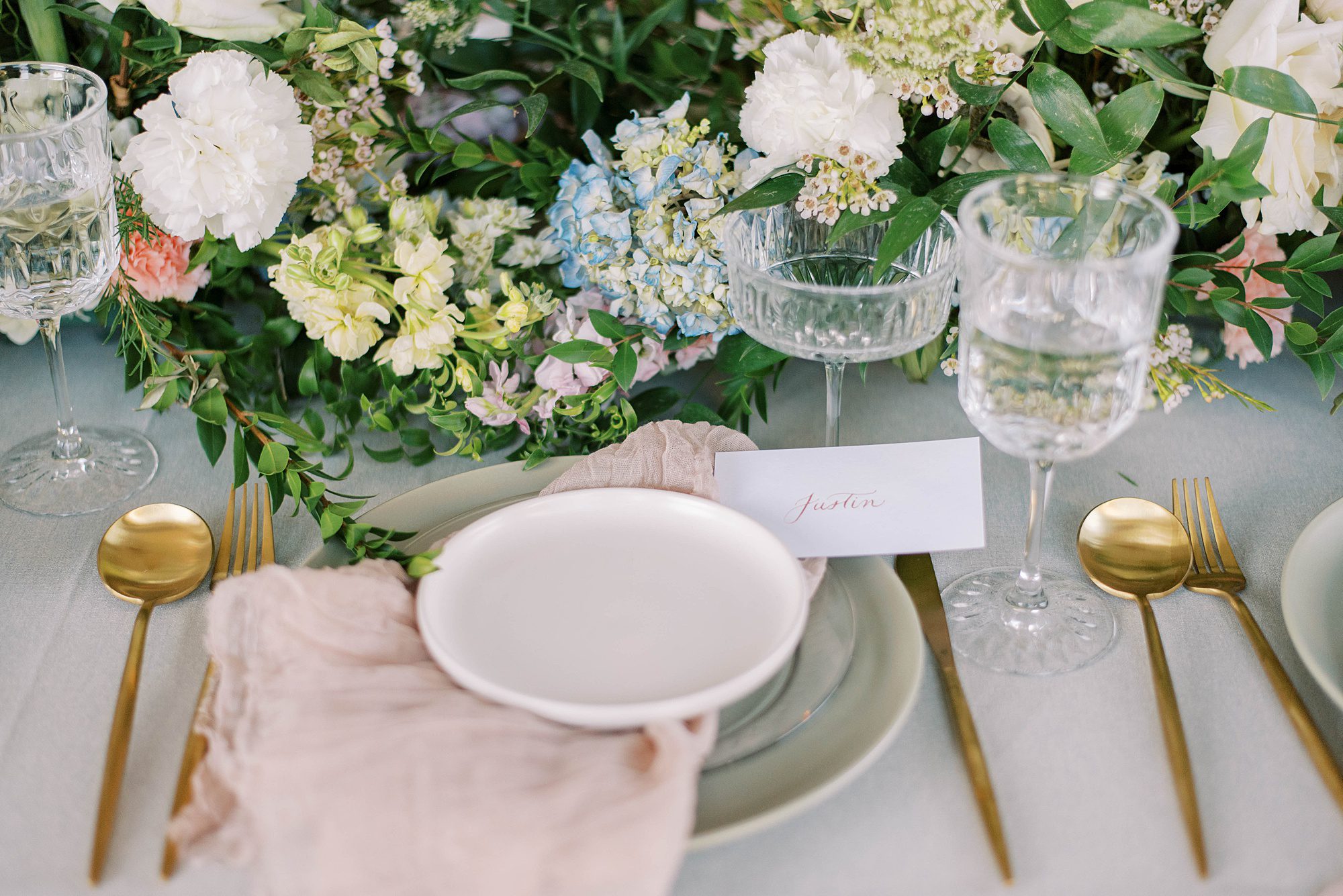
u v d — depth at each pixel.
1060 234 0.63
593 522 0.67
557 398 0.81
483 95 0.97
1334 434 0.88
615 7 0.93
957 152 0.83
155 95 0.92
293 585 0.60
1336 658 0.59
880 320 0.66
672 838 0.45
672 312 0.83
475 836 0.46
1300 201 0.77
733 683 0.53
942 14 0.74
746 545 0.65
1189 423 0.90
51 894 0.53
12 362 1.00
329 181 0.88
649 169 0.79
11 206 0.71
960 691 0.62
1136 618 0.69
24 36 0.94
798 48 0.75
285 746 0.50
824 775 0.53
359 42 0.82
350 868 0.46
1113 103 0.74
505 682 0.57
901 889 0.53
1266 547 0.75
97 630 0.69
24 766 0.59
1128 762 0.59
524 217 0.88
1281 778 0.58
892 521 0.70
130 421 0.92
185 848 0.50
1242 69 0.70
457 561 0.64
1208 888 0.53
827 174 0.73
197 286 0.88
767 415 0.92
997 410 0.59
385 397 0.95
